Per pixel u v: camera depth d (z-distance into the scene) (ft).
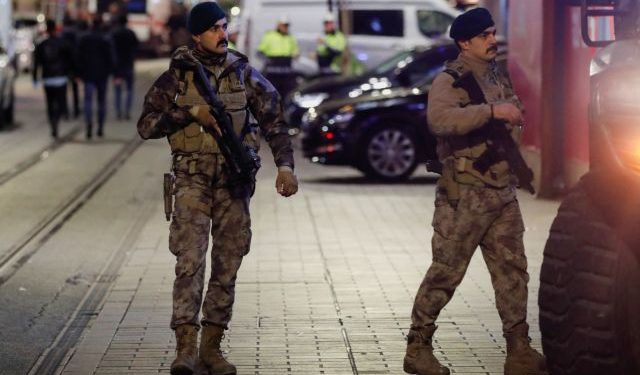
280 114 57.21
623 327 45.09
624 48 45.50
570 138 117.29
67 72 185.06
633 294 45.21
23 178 137.90
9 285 81.66
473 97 53.36
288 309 72.23
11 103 207.21
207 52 55.77
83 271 86.28
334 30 202.28
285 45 203.82
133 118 225.97
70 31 204.03
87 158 159.43
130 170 146.51
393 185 135.13
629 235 44.73
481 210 53.93
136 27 431.43
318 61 203.10
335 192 128.36
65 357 62.95
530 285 78.07
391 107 136.87
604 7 56.03
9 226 105.29
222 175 55.98
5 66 203.72
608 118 44.42
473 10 53.78
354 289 77.97
